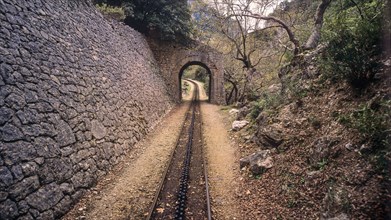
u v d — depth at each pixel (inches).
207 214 255.1
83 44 434.0
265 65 1255.5
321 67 344.8
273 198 255.0
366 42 239.5
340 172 205.9
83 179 294.0
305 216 207.2
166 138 550.6
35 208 216.8
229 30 1133.1
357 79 257.0
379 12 235.9
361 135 212.2
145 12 1001.5
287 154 298.0
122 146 424.8
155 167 382.6
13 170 208.2
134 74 663.8
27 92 255.6
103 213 258.4
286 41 887.7
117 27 679.1
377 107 217.6
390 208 158.6
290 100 395.5
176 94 1166.3
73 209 259.0
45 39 325.7
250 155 360.2
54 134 271.1
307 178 234.7
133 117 532.7
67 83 334.3
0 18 261.6
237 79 1381.6
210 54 1218.6
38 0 347.3
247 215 249.8
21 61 265.0
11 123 223.5
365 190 176.6
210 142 519.8
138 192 303.7
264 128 373.4
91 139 341.4
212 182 332.2
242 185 310.2
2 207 189.5
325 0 520.7
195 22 1216.8
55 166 256.5
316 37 525.3
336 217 174.7
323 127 273.4
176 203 278.4
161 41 1099.9
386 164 177.5
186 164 384.2
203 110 977.5
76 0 479.2
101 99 417.7
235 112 813.2
